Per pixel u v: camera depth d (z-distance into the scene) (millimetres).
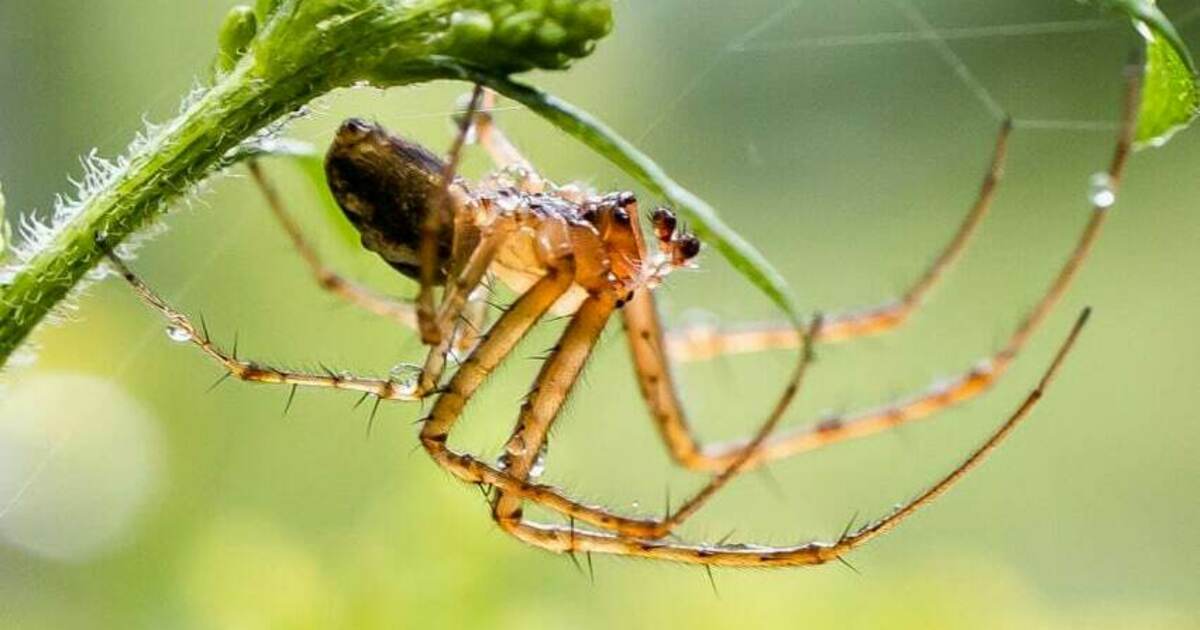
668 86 112
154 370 85
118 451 83
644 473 89
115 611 81
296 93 52
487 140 63
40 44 85
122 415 83
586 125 51
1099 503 106
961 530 103
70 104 85
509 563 73
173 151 53
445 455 62
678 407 67
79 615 81
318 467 85
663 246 63
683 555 63
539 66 52
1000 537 103
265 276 87
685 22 113
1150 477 108
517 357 73
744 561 63
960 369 109
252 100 53
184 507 83
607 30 52
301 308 86
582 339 63
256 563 73
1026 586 91
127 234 53
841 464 105
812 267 113
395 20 52
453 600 72
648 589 78
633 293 63
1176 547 102
